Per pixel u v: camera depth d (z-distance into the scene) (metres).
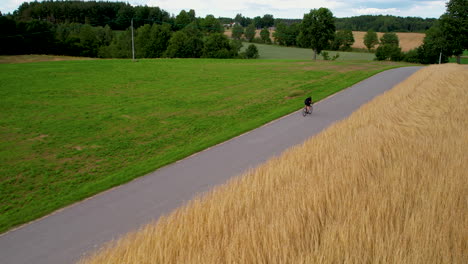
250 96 34.03
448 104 19.88
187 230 6.09
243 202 7.23
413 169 8.41
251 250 5.13
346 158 9.83
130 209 11.40
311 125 21.69
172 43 106.81
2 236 9.98
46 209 11.61
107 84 40.62
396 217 5.90
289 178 8.96
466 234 5.28
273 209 6.65
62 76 45.25
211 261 5.02
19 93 34.06
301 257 4.77
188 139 20.61
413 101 20.81
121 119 25.33
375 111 18.19
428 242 5.04
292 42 150.62
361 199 6.67
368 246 5.01
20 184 14.28
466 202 6.52
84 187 13.41
